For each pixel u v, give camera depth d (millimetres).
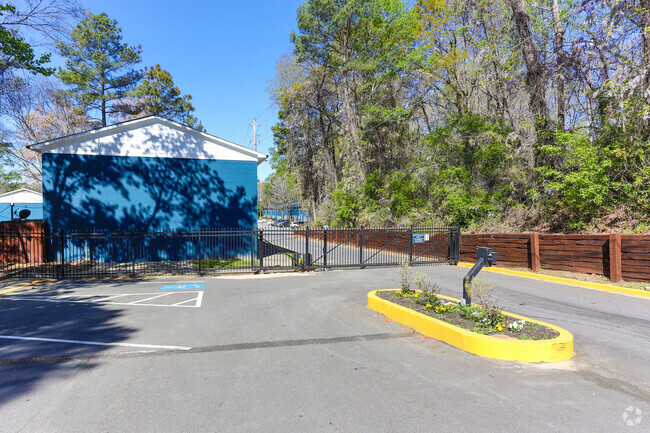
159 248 16344
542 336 4836
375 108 27344
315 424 3145
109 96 33938
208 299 8570
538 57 14984
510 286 9812
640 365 4422
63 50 30484
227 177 17484
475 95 23000
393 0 27062
